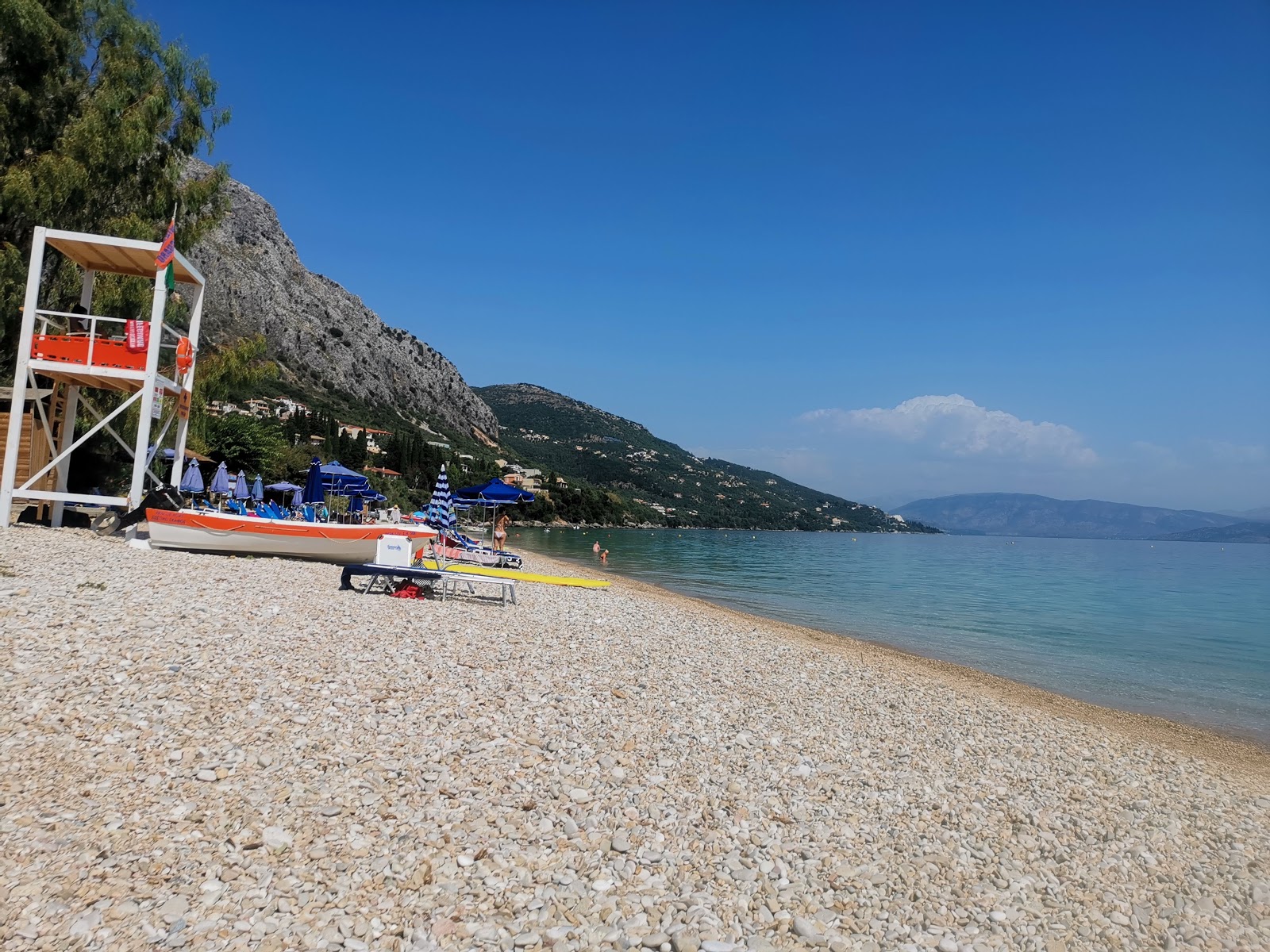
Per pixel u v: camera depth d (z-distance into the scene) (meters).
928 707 11.41
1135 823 7.66
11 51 19.36
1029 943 5.16
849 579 46.53
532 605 16.34
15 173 18.39
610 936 4.58
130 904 4.24
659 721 8.55
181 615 9.81
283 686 7.72
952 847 6.46
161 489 17.86
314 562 18.84
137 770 5.68
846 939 4.89
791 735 8.80
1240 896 6.29
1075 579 58.03
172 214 22.72
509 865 5.19
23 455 17.28
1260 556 140.25
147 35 21.92
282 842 5.05
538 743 7.32
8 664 7.07
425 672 8.98
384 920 4.45
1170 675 18.94
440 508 23.75
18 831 4.72
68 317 16.36
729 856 5.75
